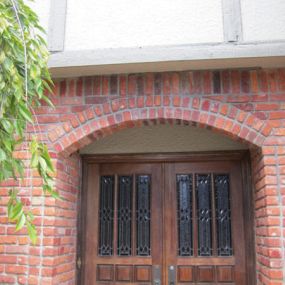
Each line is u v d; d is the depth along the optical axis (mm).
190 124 3438
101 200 4176
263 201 3186
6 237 3291
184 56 3076
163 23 3197
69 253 3723
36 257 3227
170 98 3324
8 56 1990
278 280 2951
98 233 4098
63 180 3551
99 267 4027
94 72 3363
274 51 2998
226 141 4074
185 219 4066
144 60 3111
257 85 3262
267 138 3158
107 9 3289
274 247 2998
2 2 2127
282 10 3117
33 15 2371
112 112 3377
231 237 3971
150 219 4090
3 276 3230
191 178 4129
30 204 3297
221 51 3055
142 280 3967
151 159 4152
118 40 3219
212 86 3303
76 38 3271
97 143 4215
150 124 3502
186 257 3973
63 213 3533
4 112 1967
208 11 3176
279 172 3094
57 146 3393
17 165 2018
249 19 3125
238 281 3863
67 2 3350
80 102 3434
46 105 3459
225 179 4098
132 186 4172
